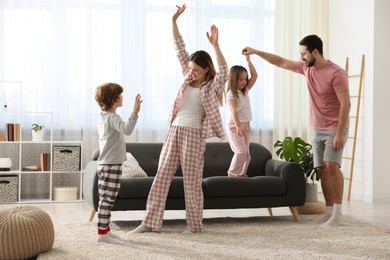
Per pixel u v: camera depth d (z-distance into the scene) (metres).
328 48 8.19
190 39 7.84
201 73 4.91
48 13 7.51
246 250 4.28
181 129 4.91
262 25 8.05
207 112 4.88
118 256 4.05
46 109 7.52
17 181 7.05
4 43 7.41
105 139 4.58
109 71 7.64
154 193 4.98
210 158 6.09
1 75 7.41
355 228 5.27
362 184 7.46
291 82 8.08
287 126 8.10
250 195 5.46
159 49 7.75
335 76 5.34
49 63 7.52
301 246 4.46
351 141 7.68
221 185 5.37
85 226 5.22
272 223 5.57
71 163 7.23
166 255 4.10
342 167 7.82
